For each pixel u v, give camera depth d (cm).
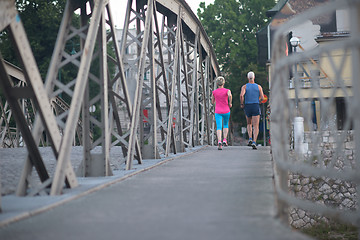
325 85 3591
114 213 638
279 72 652
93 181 988
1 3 704
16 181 1065
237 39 8169
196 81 2717
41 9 6022
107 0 1110
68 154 868
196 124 2739
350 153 2414
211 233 503
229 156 1691
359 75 641
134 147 1297
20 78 3028
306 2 5888
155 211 646
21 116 819
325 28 5631
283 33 646
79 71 925
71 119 885
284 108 652
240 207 665
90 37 975
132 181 999
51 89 916
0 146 3119
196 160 1538
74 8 1029
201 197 761
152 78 1616
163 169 1253
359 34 535
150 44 1614
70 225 565
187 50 2848
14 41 751
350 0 518
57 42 952
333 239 2233
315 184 2412
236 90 7800
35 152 840
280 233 499
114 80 1235
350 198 2383
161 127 1798
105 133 1081
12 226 565
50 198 773
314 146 1221
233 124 8025
